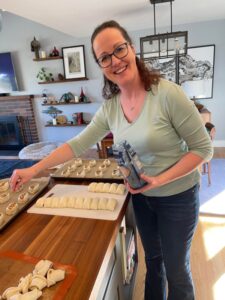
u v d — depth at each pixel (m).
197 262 1.63
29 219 0.85
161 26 3.79
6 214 0.87
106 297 0.84
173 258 0.98
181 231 0.93
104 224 0.80
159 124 0.79
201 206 2.32
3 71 4.54
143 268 1.61
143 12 2.93
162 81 0.80
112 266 0.91
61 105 4.60
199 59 3.84
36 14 2.56
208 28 3.70
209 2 2.69
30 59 4.46
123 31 0.79
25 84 4.63
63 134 4.78
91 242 0.71
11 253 0.68
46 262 0.62
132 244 1.41
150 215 1.03
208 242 1.81
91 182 1.12
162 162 0.86
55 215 0.87
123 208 0.89
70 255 0.66
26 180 0.99
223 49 3.75
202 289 1.43
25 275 0.60
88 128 1.06
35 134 4.83
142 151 0.84
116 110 0.92
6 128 4.92
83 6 2.43
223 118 4.05
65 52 4.25
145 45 2.82
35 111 4.75
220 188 2.66
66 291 0.55
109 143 2.97
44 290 0.56
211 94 3.97
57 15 2.66
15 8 2.31
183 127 0.78
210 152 0.80
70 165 1.28
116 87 0.92
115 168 1.21
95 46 0.77
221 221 2.06
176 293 1.03
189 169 0.79
